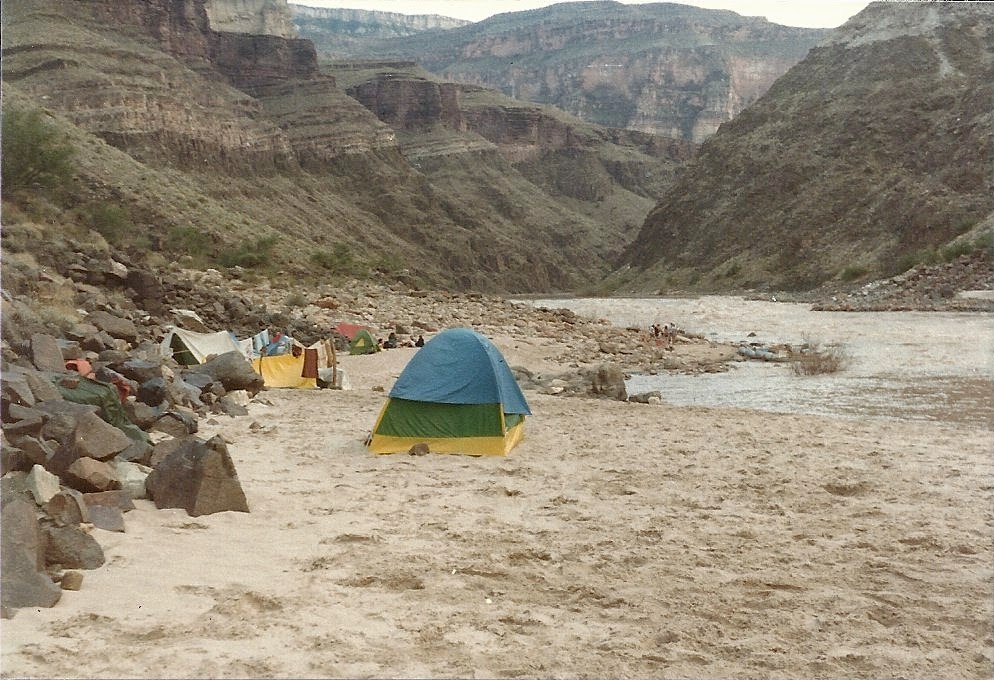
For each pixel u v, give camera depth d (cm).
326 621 609
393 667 542
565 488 1028
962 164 9181
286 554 754
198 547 752
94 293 1998
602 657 571
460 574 722
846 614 657
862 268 8381
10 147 3853
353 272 5991
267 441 1246
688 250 12312
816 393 2181
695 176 13725
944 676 562
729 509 944
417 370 1236
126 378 1293
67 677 501
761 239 11062
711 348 3525
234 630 581
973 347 3212
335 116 19900
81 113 12375
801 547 817
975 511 941
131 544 740
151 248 4681
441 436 1210
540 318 4281
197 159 13900
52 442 870
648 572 742
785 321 4916
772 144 12675
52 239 2395
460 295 4969
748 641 607
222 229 6400
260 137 16062
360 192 18725
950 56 12181
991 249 6072
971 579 734
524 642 592
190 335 1847
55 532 677
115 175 6331
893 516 920
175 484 859
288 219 14312
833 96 12738
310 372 1881
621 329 4209
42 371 1109
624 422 1492
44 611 590
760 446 1283
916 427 1463
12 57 12656
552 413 1589
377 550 776
